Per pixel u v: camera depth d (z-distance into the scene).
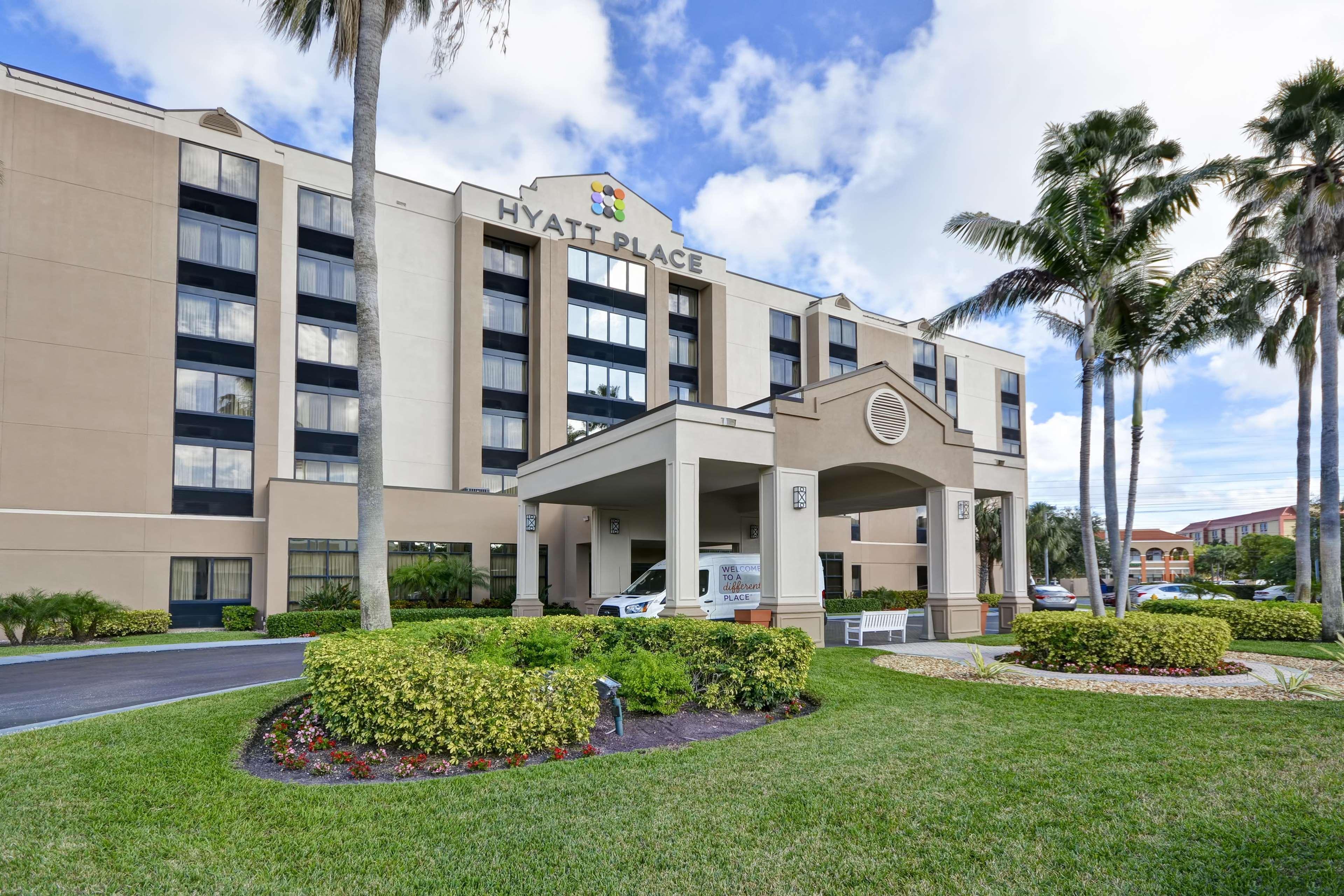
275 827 4.97
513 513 26.25
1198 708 8.54
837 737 7.22
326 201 26.33
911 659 13.51
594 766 6.32
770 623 14.79
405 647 7.93
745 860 4.45
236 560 23.31
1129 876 4.18
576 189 30.88
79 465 21.23
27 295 20.95
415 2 13.41
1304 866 4.25
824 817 5.07
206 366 23.39
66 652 16.08
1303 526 20.94
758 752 6.68
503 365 29.00
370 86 12.04
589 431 30.06
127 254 22.45
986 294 15.75
